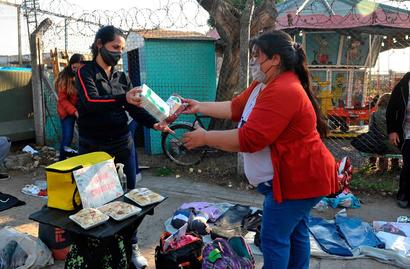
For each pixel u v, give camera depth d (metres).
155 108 2.54
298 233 2.54
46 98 7.69
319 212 4.48
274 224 2.30
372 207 4.66
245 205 4.64
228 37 6.86
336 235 3.79
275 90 2.10
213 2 6.67
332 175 2.34
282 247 2.32
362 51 9.36
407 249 3.45
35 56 7.39
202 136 2.19
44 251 3.13
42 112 7.59
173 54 7.02
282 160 2.20
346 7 8.93
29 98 7.72
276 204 2.27
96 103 2.71
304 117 2.14
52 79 8.05
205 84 7.29
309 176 2.20
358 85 9.55
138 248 3.39
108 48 2.78
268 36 2.22
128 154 3.07
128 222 2.16
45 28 7.50
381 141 5.63
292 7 9.45
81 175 2.27
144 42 6.81
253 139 2.07
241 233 3.70
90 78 2.78
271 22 6.47
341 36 9.16
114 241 2.42
